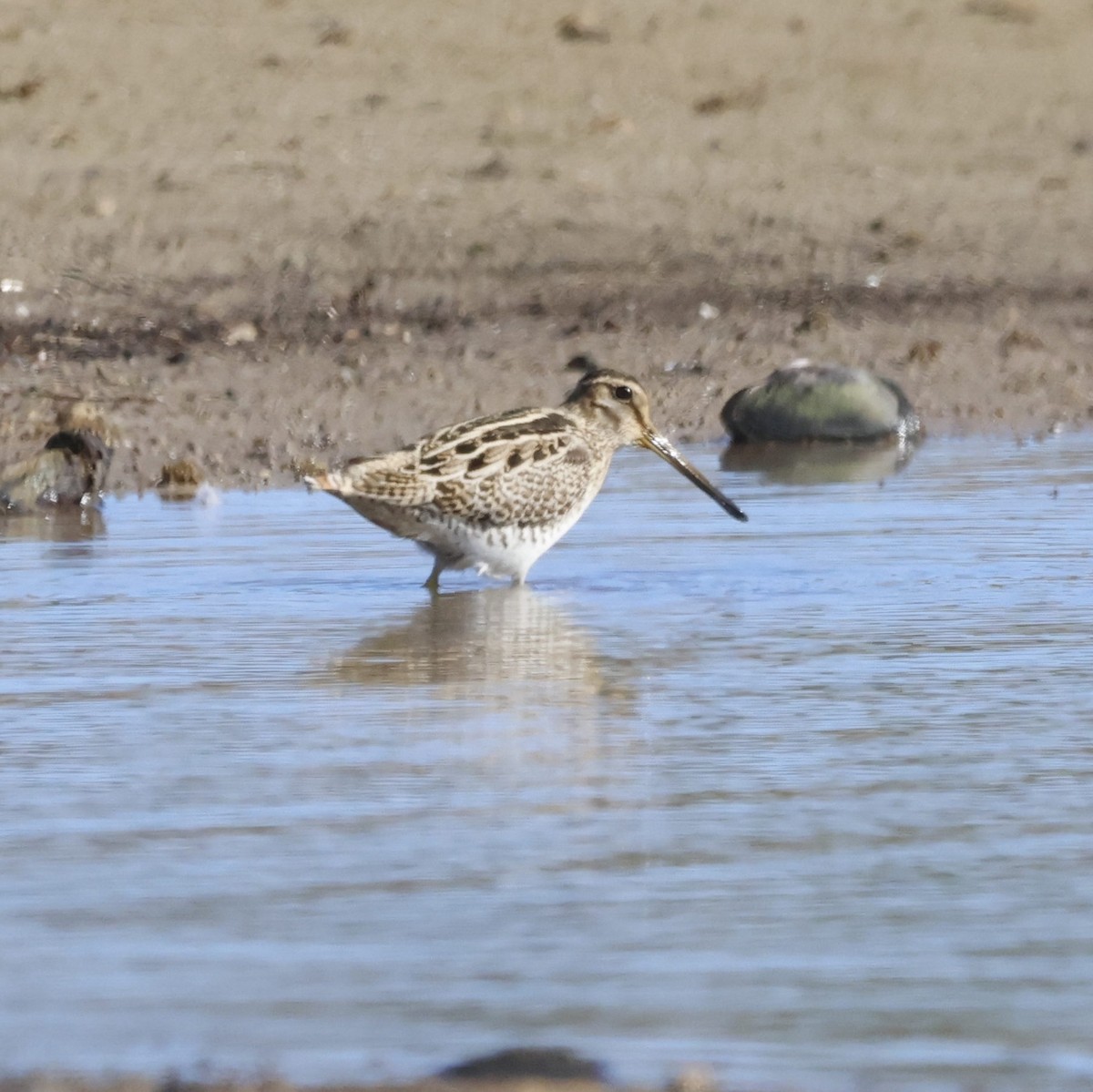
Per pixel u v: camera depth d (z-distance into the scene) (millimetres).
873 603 12500
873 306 23469
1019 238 25469
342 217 24875
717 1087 5824
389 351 21797
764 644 11445
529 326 22688
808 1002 6461
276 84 29016
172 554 14289
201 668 10961
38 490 16391
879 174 27391
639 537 14758
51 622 12094
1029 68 31516
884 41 32344
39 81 28469
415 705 10172
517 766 9070
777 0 33969
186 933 7066
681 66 30734
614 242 24781
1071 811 8375
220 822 8281
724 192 26391
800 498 16219
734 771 8969
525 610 12461
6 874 7645
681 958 6820
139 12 31391
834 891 7453
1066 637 11516
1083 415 20266
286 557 14180
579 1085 5805
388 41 30828
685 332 22625
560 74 30109
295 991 6562
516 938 7008
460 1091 5727
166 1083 5832
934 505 15820
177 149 26594
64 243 23812
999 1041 6164
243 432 18984
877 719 9812
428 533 13266
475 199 25688
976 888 7477
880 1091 5812
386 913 7242
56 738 9547
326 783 8812
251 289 23141
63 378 20406
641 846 7957
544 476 13492
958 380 21328
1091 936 7008
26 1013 6402
